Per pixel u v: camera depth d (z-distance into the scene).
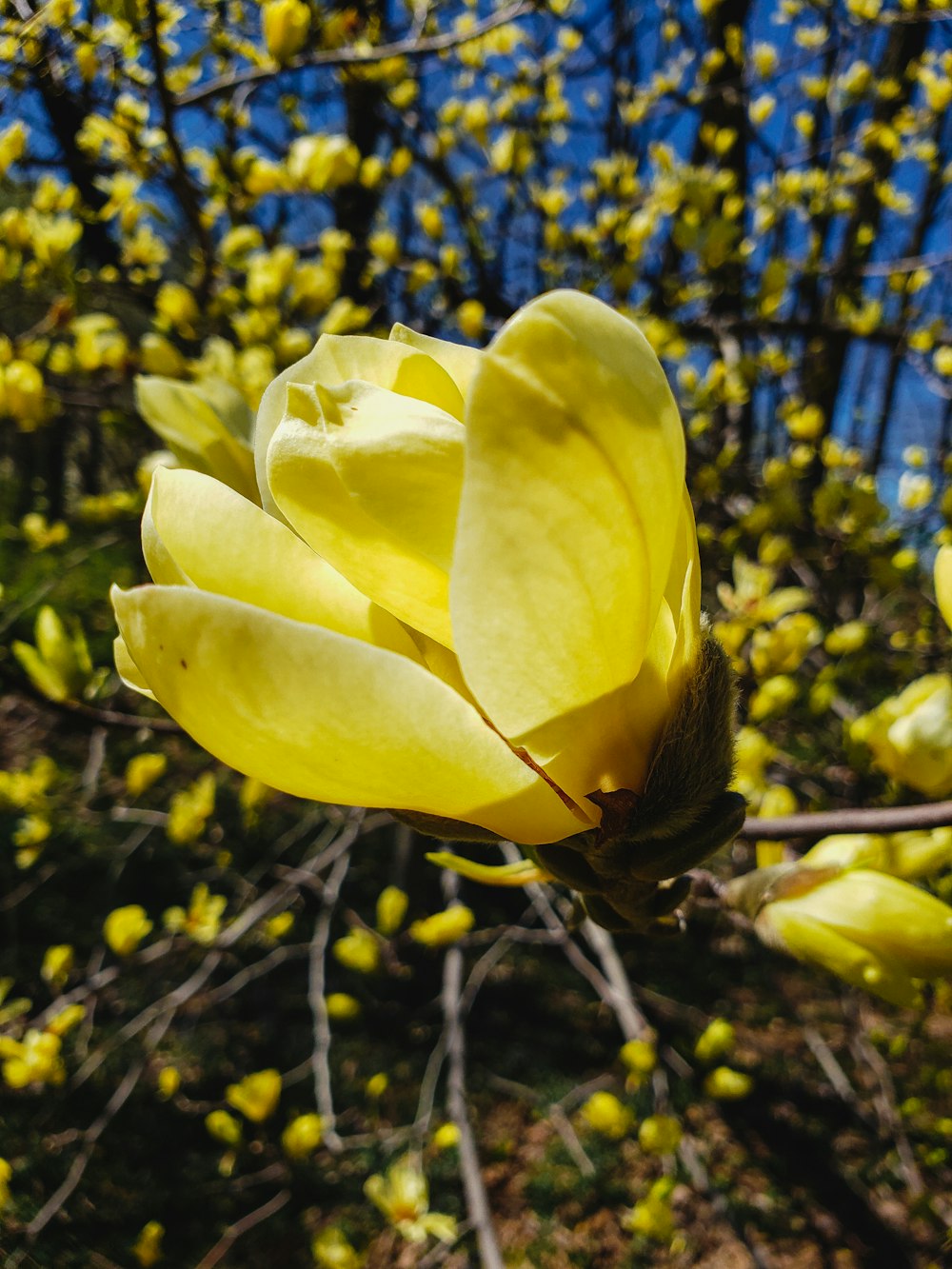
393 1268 1.02
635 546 0.12
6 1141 1.04
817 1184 1.13
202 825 0.84
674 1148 0.66
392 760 0.13
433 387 0.15
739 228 0.88
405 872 1.35
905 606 1.05
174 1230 1.03
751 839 0.24
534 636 0.13
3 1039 0.70
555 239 0.93
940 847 0.24
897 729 0.28
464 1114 0.71
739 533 0.83
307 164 0.69
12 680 0.49
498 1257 0.62
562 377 0.11
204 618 0.12
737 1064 1.26
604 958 0.76
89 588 1.78
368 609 0.15
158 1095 1.17
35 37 0.56
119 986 1.31
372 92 0.92
